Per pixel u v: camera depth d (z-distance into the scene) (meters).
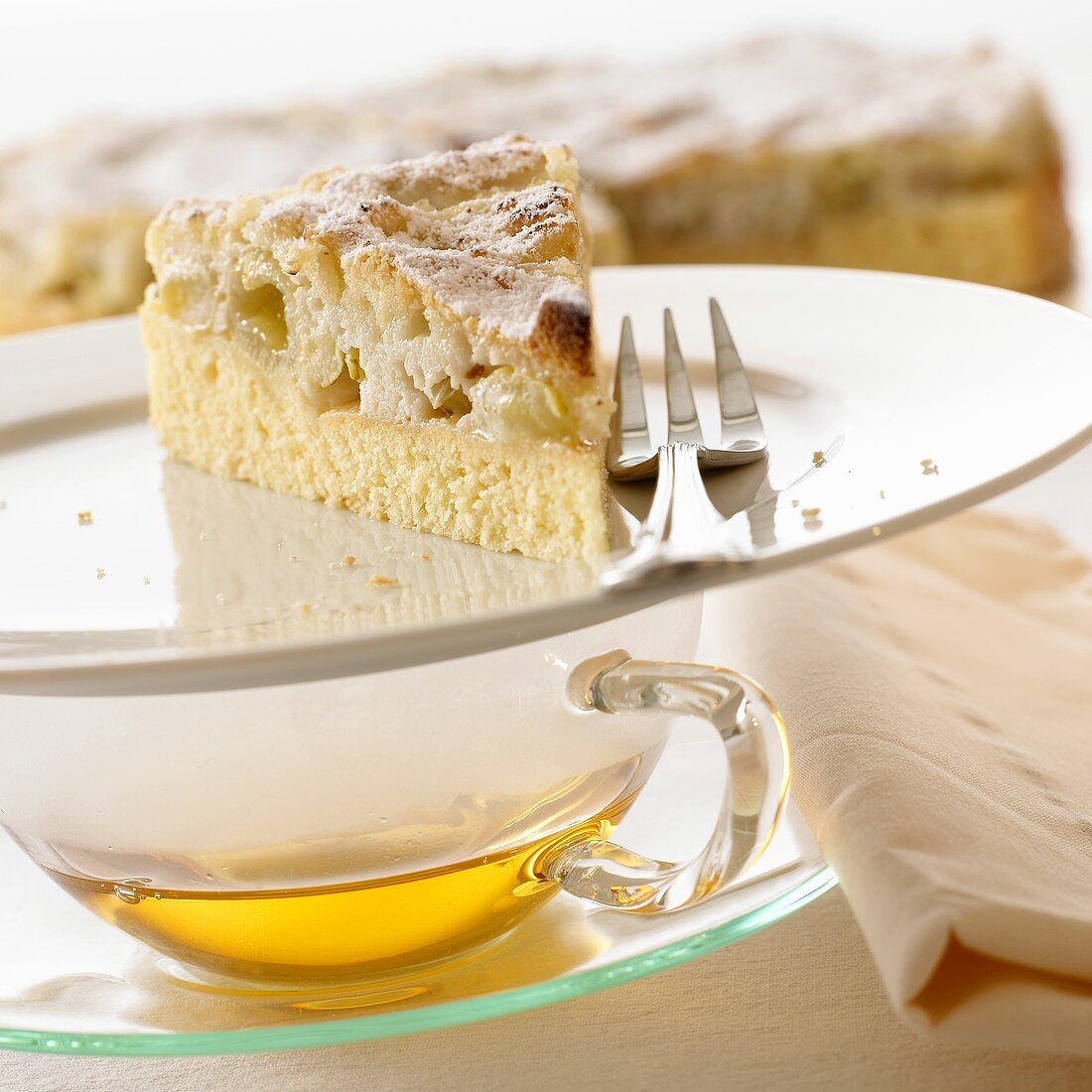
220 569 0.57
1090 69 2.20
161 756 0.52
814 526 0.51
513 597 0.53
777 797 0.53
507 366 0.56
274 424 0.61
